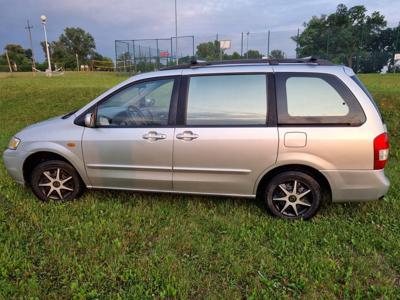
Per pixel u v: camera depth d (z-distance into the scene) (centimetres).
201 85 377
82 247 328
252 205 414
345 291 264
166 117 384
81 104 1126
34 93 1259
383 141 342
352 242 332
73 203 422
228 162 369
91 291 267
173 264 300
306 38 2798
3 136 799
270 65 374
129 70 2884
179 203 423
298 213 377
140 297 262
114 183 412
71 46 9306
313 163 350
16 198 440
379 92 954
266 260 304
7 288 267
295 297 262
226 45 2614
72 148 409
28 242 337
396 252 313
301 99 354
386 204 409
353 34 2781
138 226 365
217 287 274
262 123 359
